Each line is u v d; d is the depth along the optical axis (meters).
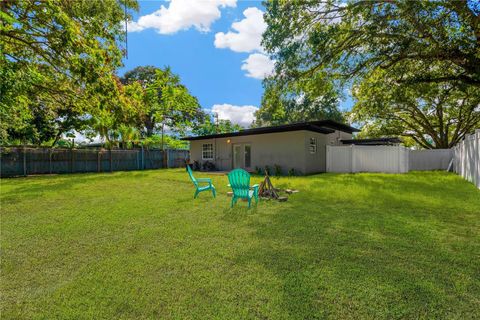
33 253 2.95
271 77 8.45
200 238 3.40
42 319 1.79
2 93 4.99
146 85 22.56
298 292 2.05
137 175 13.38
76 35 4.85
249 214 4.70
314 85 8.64
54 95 7.16
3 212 5.00
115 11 6.27
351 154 14.08
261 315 1.78
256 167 14.46
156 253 2.91
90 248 3.09
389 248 2.95
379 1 6.07
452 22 6.01
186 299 1.99
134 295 2.05
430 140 25.28
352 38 7.27
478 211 4.64
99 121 6.58
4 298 2.04
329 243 3.14
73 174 14.45
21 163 13.63
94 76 5.20
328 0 6.87
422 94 8.92
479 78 6.54
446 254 2.76
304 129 12.55
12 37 5.04
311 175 12.35
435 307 1.85
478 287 2.11
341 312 1.80
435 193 6.55
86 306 1.93
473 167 8.29
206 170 16.58
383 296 1.99
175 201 6.06
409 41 6.36
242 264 2.59
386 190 7.13
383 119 20.78
